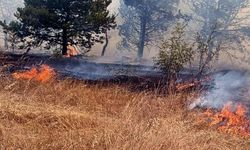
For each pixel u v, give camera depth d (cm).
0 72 1016
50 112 616
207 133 630
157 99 900
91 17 2122
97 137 529
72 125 586
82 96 887
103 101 874
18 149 472
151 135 538
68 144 502
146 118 690
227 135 673
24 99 730
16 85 879
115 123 595
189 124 723
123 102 883
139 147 501
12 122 557
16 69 1327
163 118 702
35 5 2228
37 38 2214
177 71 1220
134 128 567
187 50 1236
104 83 1209
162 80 1228
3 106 605
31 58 1587
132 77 1301
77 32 2211
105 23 2194
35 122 577
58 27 2139
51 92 885
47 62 1552
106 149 500
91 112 739
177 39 1248
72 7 2156
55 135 534
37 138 515
